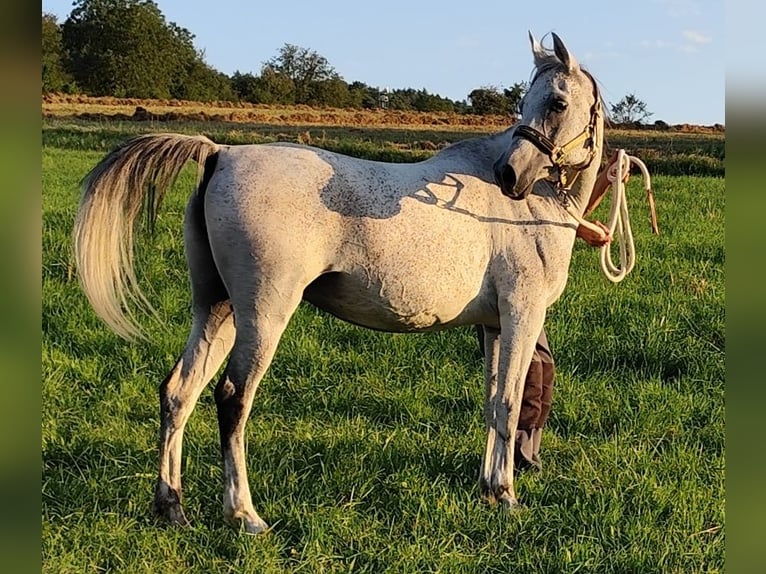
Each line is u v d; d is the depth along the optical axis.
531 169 3.85
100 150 22.73
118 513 3.78
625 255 4.61
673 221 12.37
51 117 33.84
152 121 34.97
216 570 3.39
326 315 7.33
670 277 8.92
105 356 6.18
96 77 55.78
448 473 4.47
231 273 3.57
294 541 3.69
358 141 27.12
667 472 4.47
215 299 3.84
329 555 3.52
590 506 4.05
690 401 5.57
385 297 3.79
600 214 11.23
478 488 4.22
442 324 4.07
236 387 3.60
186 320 7.08
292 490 4.10
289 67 60.97
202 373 3.83
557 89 3.88
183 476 4.25
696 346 6.64
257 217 3.50
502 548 3.71
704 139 28.47
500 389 4.06
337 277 3.76
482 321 4.16
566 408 5.41
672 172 20.20
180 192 13.23
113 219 3.58
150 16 56.88
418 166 3.98
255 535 3.60
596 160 4.18
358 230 3.66
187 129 30.70
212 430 4.92
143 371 5.96
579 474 4.43
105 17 56.25
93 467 4.32
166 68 56.44
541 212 4.06
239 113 40.91
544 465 4.68
